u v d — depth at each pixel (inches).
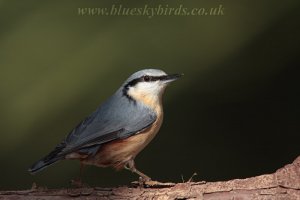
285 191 278.8
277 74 467.5
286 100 469.1
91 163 345.7
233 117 470.6
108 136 342.6
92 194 290.8
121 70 453.4
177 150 470.0
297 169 282.0
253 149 466.3
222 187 284.8
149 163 469.4
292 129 467.8
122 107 352.2
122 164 353.1
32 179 449.1
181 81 466.3
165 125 470.9
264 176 284.7
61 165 458.6
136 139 349.4
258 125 469.1
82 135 337.7
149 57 461.7
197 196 284.7
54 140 445.4
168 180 462.9
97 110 353.1
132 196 289.9
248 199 280.5
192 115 468.8
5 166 445.4
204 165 464.1
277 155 464.8
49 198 289.1
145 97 359.9
